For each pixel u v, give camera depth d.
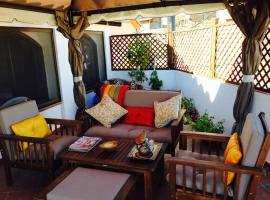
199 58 4.73
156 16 3.46
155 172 2.55
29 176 3.03
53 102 4.50
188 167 2.21
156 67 6.12
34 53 4.15
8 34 3.63
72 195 1.95
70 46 3.95
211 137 2.52
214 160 2.40
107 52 6.32
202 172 2.16
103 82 5.52
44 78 4.36
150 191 2.33
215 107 4.18
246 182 1.92
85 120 3.52
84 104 4.19
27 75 4.05
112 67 6.52
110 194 1.95
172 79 6.09
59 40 4.52
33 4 3.22
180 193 2.13
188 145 3.57
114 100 3.75
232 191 2.00
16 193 2.70
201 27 4.49
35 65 4.19
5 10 2.86
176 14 3.33
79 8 3.81
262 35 2.71
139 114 3.56
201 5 3.15
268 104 2.82
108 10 3.73
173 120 3.24
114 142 2.71
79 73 4.06
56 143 2.86
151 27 8.63
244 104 2.94
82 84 4.14
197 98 4.90
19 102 3.28
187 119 4.38
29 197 2.62
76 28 3.83
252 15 2.71
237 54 3.51
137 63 6.17
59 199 1.95
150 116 3.51
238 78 3.54
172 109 3.32
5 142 2.74
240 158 1.95
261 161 1.86
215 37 4.03
